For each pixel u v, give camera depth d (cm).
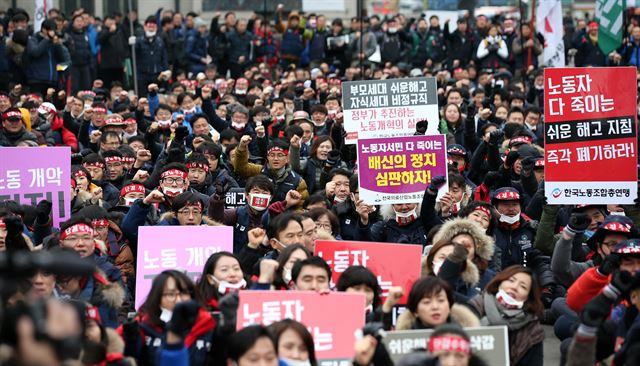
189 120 4222
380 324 1554
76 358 1158
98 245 2178
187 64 6303
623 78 2536
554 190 2564
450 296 1759
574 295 1938
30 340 940
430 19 6444
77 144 3984
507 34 6191
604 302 1562
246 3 7331
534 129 4325
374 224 2695
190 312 1472
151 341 1712
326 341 1756
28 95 4600
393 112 3259
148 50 5747
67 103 4041
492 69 6109
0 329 952
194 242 2225
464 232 2180
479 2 7094
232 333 1631
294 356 1597
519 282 1877
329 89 5172
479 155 3291
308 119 3956
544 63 5716
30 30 5566
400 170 2650
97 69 5862
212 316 1767
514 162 3297
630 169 2542
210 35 6281
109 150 3222
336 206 2770
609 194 2548
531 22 6044
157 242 2212
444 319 1748
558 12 5659
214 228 2238
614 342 1720
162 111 3997
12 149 2627
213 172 3244
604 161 2548
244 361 1504
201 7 7362
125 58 5825
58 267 994
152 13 7331
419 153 2645
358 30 6438
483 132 3919
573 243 2356
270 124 4059
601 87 2542
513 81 5684
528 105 4772
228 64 6294
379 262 2108
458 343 1444
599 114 2547
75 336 962
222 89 5031
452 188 2817
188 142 3659
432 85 3244
